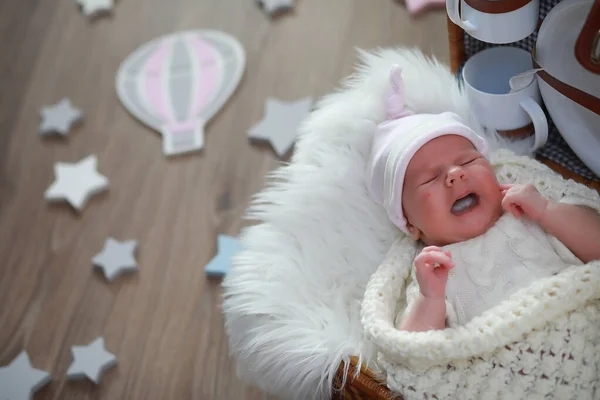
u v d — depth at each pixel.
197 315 1.45
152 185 1.65
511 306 0.91
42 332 1.48
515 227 1.01
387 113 1.15
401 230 1.10
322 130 1.17
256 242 1.11
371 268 1.11
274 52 1.81
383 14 1.80
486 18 1.02
